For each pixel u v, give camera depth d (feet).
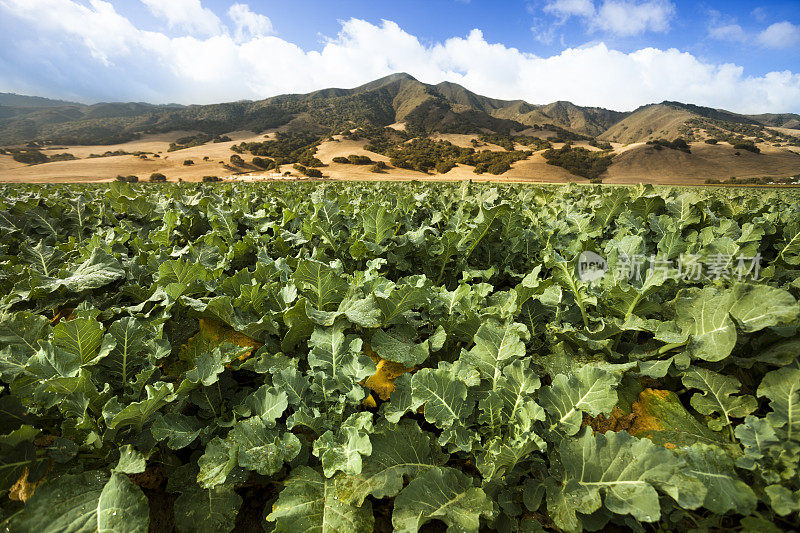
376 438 7.66
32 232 19.43
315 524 6.56
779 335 8.48
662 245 13.71
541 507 7.32
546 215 22.07
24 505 6.45
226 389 9.26
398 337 10.37
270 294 11.03
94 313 9.71
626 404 8.85
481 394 8.59
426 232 18.07
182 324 11.21
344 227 19.89
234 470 7.43
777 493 6.02
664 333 9.12
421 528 7.27
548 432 7.70
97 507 6.30
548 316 12.00
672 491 6.17
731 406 8.02
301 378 8.72
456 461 8.36
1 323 8.95
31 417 7.73
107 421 7.22
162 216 22.30
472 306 10.97
